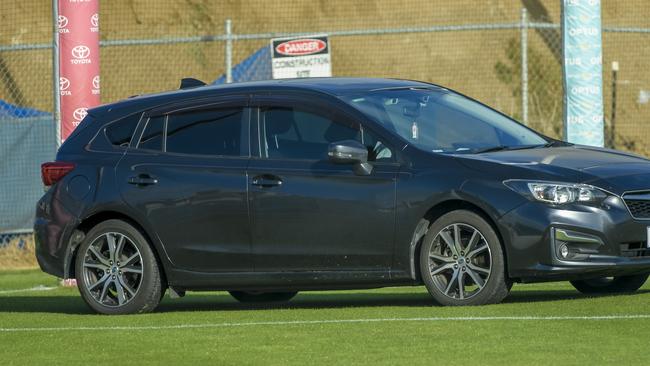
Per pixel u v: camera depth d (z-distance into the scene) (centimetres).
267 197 2414
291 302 2775
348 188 2352
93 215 2597
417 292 2922
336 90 2466
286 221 2402
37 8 6444
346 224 2352
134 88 6394
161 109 2591
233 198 2445
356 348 1848
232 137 2492
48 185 2655
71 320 2452
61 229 2619
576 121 3469
